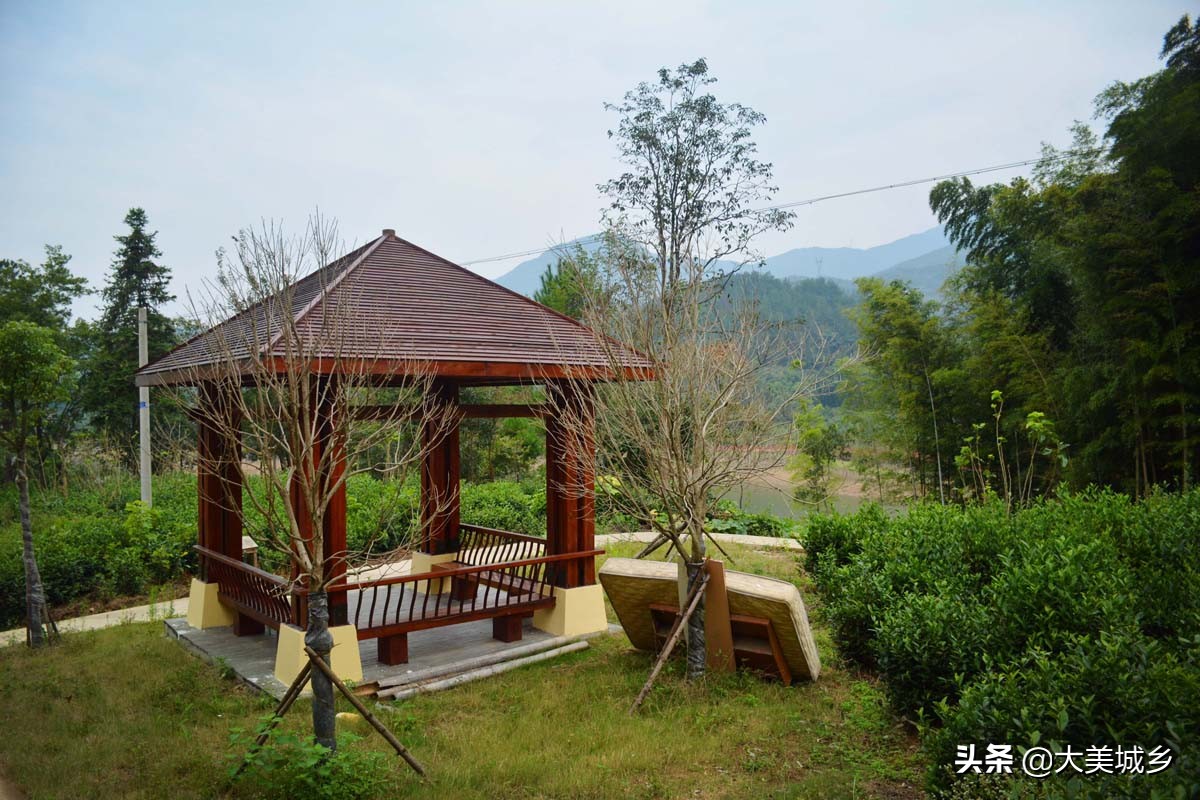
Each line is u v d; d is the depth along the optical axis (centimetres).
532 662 717
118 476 1841
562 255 764
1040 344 1366
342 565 636
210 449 814
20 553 1073
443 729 565
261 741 471
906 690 507
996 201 1462
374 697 633
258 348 493
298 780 448
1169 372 1087
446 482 906
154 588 1071
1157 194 1107
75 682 680
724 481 675
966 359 1513
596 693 626
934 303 1645
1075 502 767
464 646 744
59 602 1041
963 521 728
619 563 710
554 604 792
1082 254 1196
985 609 509
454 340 701
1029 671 394
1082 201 1230
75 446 2141
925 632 498
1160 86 1139
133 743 537
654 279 692
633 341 673
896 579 625
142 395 1381
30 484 1962
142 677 683
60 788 471
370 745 530
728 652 647
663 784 462
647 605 700
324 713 469
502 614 743
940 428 1532
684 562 656
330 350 582
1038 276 1410
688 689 613
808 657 624
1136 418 1133
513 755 504
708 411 640
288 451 484
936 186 1631
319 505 484
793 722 547
